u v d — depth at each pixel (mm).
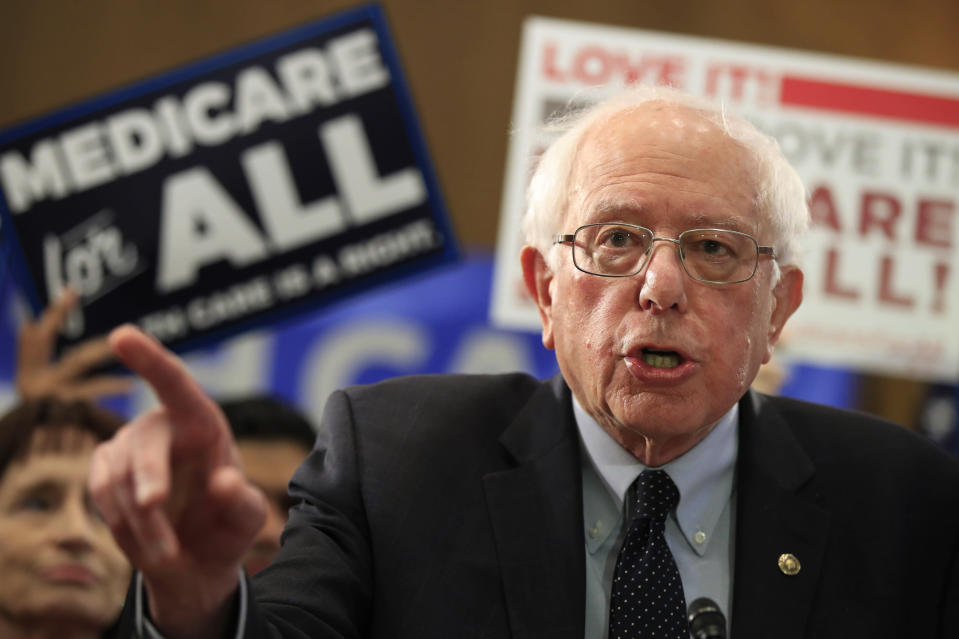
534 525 2320
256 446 6289
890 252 6410
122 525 1458
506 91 6922
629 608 2180
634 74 6406
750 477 2395
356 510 2354
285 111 6812
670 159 2266
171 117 6789
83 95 6801
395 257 6812
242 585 1655
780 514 2342
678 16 6867
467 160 6895
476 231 6875
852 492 2410
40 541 5625
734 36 6891
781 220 2355
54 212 6723
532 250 2543
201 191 6758
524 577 2246
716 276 2223
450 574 2248
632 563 2246
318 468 2463
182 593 1562
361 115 6832
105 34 6820
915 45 6945
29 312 6648
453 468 2414
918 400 6570
